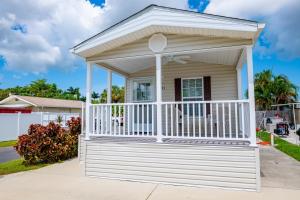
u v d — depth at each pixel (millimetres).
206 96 8141
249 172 4852
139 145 5742
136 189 5055
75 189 5094
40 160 8281
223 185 5004
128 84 9297
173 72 8633
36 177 6121
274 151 9891
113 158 5957
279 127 15977
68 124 9562
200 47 5668
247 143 5184
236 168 4941
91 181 5723
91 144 6199
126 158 5836
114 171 5910
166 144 5508
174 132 8031
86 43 6230
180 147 5391
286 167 6930
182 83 8508
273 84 24984
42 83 43438
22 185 5418
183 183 5293
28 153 7754
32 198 4559
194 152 5277
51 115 17719
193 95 8367
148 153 5648
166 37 5961
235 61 7594
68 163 7941
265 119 20969
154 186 5254
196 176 5211
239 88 7777
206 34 5555
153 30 5945
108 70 8141
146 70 9047
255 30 4938
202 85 8305
